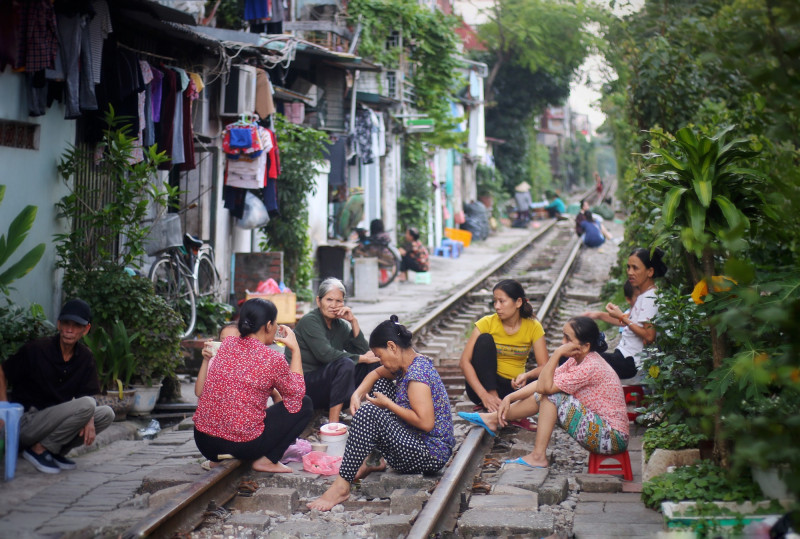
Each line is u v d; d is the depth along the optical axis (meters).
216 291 12.69
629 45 11.28
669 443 6.32
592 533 5.36
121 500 5.88
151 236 10.68
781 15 3.98
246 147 13.06
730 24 5.65
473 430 7.59
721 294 5.32
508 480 6.38
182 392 9.69
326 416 8.45
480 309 16.06
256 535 5.51
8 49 7.65
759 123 6.16
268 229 15.62
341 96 20.83
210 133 13.52
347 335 8.36
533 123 48.75
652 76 10.89
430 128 26.23
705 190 5.43
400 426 6.36
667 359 6.36
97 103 9.48
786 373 3.78
